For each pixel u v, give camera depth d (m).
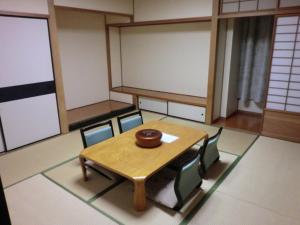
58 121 4.21
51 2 3.75
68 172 3.03
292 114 3.79
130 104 5.77
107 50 5.91
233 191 2.62
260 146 3.70
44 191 2.66
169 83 5.64
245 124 4.69
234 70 4.89
